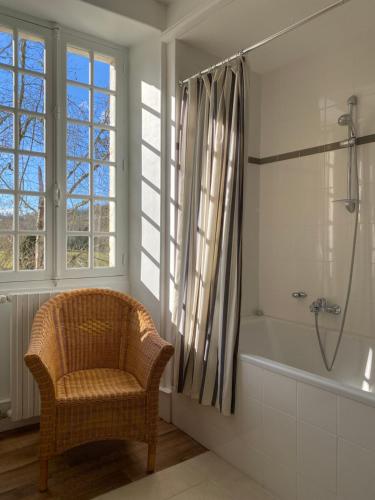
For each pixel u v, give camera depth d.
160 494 1.72
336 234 2.48
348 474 1.45
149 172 2.54
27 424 2.29
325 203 2.54
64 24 2.38
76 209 2.50
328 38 2.41
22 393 2.17
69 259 2.48
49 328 2.00
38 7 2.20
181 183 2.31
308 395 1.59
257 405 1.82
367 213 2.32
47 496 1.68
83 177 2.52
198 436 2.18
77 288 2.49
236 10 2.10
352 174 2.38
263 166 2.96
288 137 2.78
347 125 2.37
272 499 1.71
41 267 2.38
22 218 2.31
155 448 1.87
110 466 1.92
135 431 1.83
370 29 2.29
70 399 1.73
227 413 1.92
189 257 2.24
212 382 2.04
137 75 2.63
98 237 2.62
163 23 2.41
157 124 2.47
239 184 1.94
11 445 2.08
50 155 2.39
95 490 1.73
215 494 1.73
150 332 2.04
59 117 2.39
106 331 2.23
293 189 2.75
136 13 2.30
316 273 2.60
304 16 2.16
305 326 2.62
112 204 2.68
